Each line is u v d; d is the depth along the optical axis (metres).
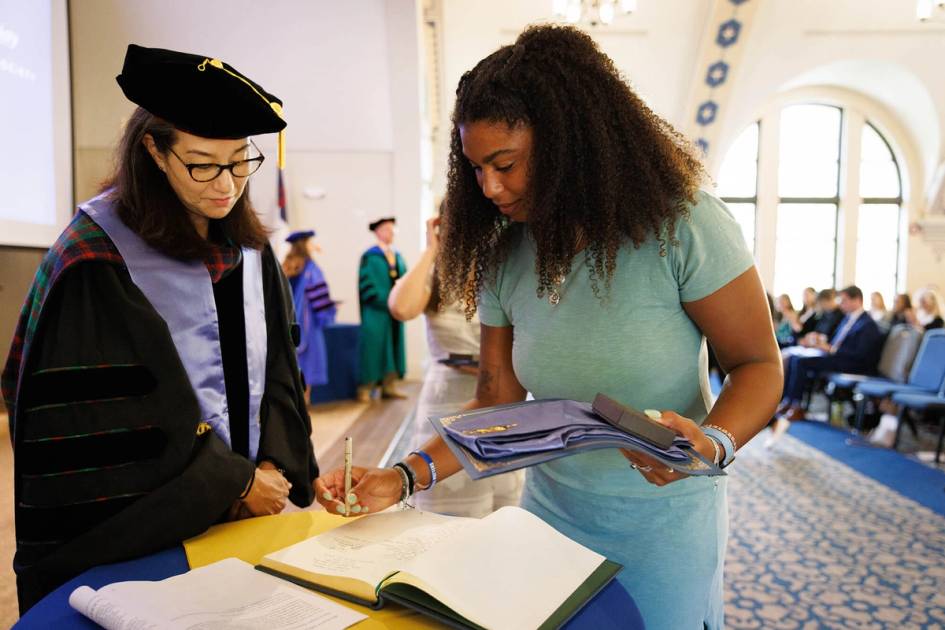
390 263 5.98
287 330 1.30
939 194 11.68
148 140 0.99
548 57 0.86
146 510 0.92
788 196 12.36
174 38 6.04
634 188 0.86
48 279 0.99
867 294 12.42
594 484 0.98
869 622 2.27
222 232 1.16
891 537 3.09
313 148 7.20
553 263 0.89
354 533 0.90
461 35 9.60
